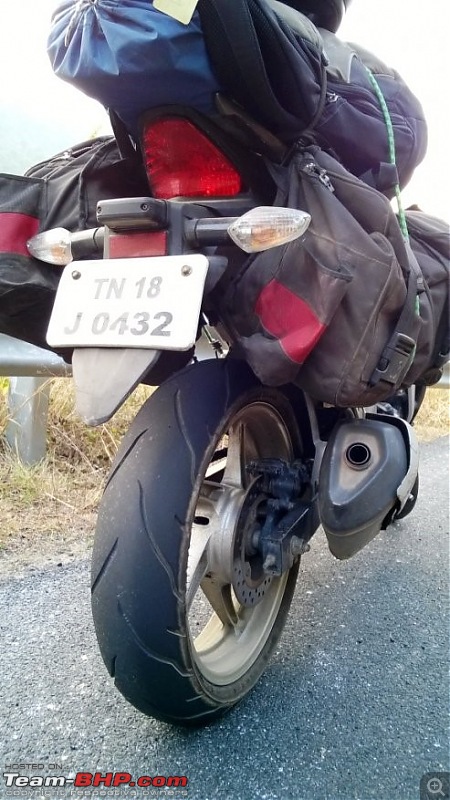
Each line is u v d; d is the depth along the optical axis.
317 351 1.11
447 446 4.08
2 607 1.72
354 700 1.39
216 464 1.49
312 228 1.08
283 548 1.36
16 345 2.15
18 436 2.59
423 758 1.22
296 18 1.16
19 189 1.29
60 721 1.27
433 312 1.42
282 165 1.21
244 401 1.26
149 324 1.00
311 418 1.48
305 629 1.71
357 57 1.36
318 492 1.32
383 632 1.71
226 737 1.25
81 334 1.04
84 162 1.39
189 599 1.22
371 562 2.18
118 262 1.07
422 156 1.49
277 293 1.10
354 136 1.29
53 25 1.08
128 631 1.10
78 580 1.90
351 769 1.18
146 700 1.15
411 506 2.33
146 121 1.15
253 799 1.09
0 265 1.24
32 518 2.28
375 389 1.17
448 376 3.62
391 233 1.16
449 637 1.70
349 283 1.05
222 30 0.97
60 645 1.55
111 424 2.99
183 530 1.11
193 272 1.00
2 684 1.38
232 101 1.09
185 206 1.08
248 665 1.39
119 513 1.12
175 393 1.22
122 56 0.96
